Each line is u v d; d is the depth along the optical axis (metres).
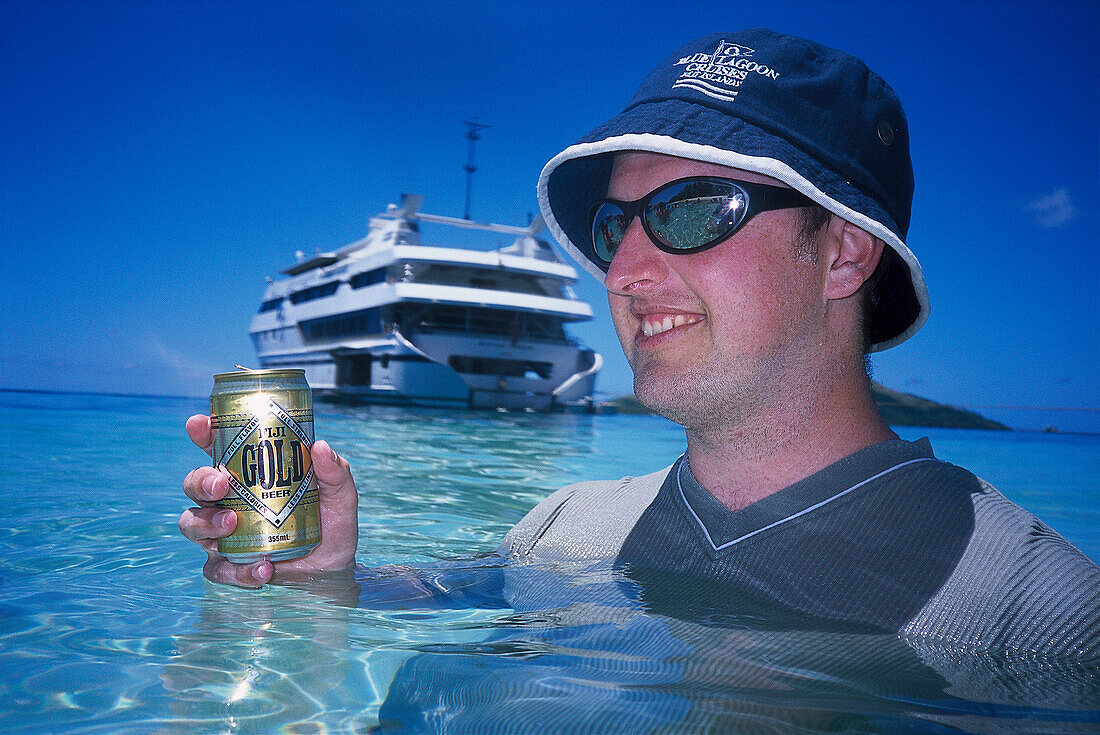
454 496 4.14
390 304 27.41
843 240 1.24
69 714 0.84
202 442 1.35
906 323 1.35
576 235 1.59
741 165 1.14
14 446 6.11
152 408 16.17
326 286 34.12
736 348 1.17
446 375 26.72
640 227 1.29
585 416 26.75
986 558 1.05
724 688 0.90
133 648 1.08
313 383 33.66
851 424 1.25
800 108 1.18
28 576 1.65
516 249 30.62
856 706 0.85
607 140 1.25
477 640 1.12
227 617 1.25
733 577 1.22
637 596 1.23
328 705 0.87
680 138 1.18
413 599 1.36
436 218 29.89
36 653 1.06
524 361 29.88
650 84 1.33
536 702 0.87
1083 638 0.95
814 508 1.19
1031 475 6.61
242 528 1.30
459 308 28.55
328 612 1.28
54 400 23.94
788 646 1.01
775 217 1.18
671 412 1.24
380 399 28.25
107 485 3.86
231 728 0.80
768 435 1.22
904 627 1.04
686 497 1.37
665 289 1.22
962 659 0.98
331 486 1.40
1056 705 0.85
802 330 1.20
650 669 0.97
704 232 1.19
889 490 1.16
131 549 2.10
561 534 1.63
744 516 1.25
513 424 15.97
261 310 43.06
